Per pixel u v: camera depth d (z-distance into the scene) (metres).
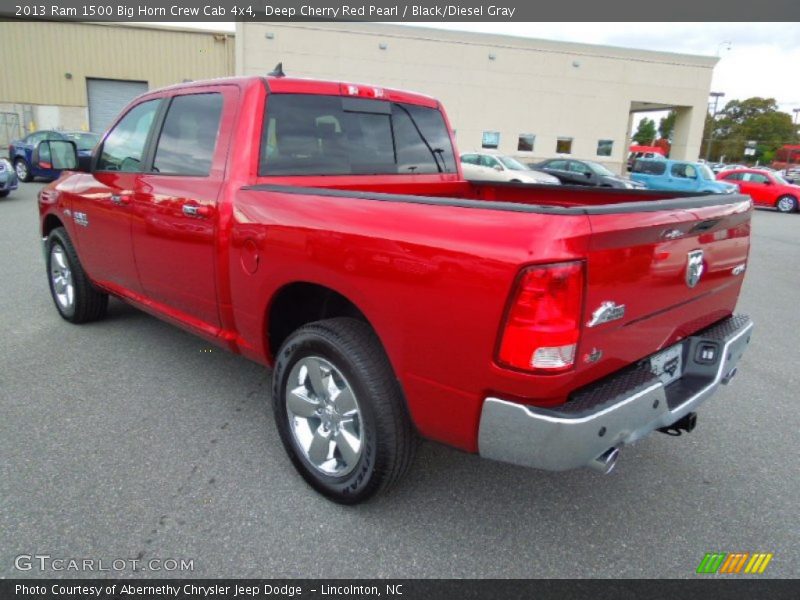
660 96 28.72
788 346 5.29
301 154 3.21
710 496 2.90
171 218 3.30
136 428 3.31
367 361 2.40
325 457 2.70
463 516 2.67
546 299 1.85
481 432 2.10
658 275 2.24
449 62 26.45
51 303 5.52
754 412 3.85
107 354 4.34
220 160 3.07
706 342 2.66
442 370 2.13
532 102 27.64
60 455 3.01
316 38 25.14
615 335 2.11
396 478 2.49
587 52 27.50
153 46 28.81
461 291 2.00
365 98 3.53
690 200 2.38
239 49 24.83
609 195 3.57
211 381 3.95
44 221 4.88
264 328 2.91
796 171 51.19
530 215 1.90
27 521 2.51
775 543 2.57
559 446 1.98
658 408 2.25
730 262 2.79
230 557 2.36
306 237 2.52
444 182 4.02
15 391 3.70
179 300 3.49
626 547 2.52
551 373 1.91
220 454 3.08
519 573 2.35
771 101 97.62
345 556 2.39
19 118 28.31
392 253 2.20
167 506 2.65
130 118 3.90
